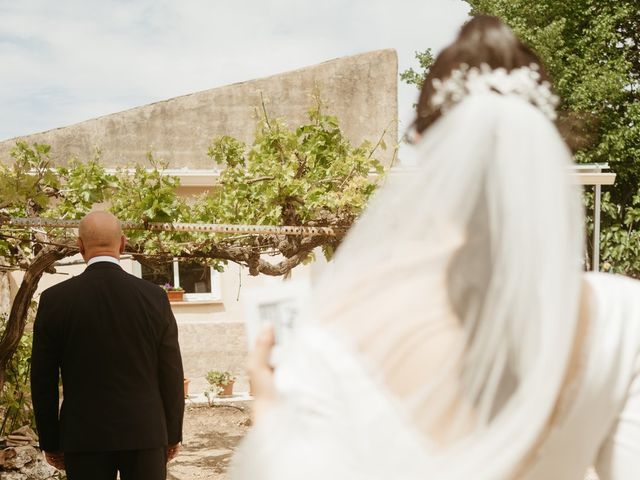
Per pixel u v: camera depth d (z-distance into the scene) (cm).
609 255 1409
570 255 90
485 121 94
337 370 85
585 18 1516
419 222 94
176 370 319
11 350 484
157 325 311
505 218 90
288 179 508
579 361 88
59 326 303
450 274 89
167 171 1002
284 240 536
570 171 96
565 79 1450
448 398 83
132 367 303
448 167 93
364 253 95
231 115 1132
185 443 760
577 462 89
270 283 108
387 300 89
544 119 96
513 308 86
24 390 589
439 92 101
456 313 87
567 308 87
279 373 91
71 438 298
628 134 1415
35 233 491
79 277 311
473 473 80
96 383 299
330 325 90
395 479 81
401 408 83
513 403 84
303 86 1142
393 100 1148
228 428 823
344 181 523
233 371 1054
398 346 85
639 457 88
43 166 495
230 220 541
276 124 547
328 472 82
